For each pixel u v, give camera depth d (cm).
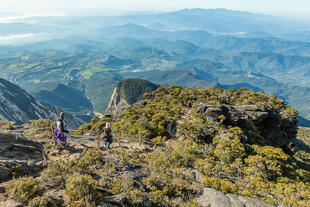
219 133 2528
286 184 1493
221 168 1648
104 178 892
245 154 1994
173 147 2250
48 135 1502
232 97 5753
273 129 3988
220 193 973
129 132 2645
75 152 1232
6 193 623
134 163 1245
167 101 5444
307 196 1312
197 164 1617
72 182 698
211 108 3219
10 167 803
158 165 1241
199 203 892
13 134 1135
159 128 2719
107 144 1386
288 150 4434
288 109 4697
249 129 3328
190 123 2669
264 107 4081
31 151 1062
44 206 571
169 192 952
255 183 1483
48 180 780
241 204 887
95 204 668
